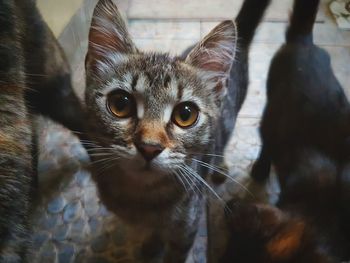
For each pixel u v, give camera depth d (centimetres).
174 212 22
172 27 39
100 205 28
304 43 30
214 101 22
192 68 21
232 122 29
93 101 21
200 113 21
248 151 31
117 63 21
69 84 27
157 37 38
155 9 41
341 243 21
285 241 19
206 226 25
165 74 20
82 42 36
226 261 20
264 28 37
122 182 22
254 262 19
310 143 26
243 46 29
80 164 30
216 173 27
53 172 30
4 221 15
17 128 17
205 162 23
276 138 28
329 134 25
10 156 16
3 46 16
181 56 24
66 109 26
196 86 21
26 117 18
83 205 28
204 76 22
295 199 23
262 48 36
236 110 29
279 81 29
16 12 20
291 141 26
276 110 28
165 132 20
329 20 39
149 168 20
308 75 28
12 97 17
